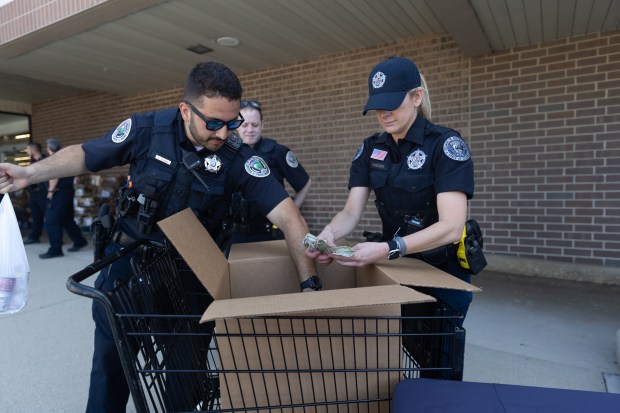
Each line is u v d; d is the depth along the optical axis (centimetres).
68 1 393
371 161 165
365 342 114
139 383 116
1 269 131
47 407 221
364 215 523
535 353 271
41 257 555
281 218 155
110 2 365
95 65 557
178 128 150
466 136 460
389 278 124
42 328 325
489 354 270
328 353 115
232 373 115
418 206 152
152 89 702
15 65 557
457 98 460
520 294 382
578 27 385
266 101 587
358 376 116
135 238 158
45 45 476
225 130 140
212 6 378
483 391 103
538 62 421
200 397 136
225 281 141
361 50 505
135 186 154
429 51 467
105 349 158
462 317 126
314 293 111
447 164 140
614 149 397
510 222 449
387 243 131
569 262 425
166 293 143
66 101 835
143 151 152
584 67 403
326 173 547
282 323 114
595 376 242
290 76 561
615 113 394
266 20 413
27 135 921
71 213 592
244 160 158
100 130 789
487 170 455
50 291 416
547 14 356
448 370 124
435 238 134
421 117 154
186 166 147
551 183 427
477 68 447
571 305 354
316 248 133
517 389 103
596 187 408
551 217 430
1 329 323
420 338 136
